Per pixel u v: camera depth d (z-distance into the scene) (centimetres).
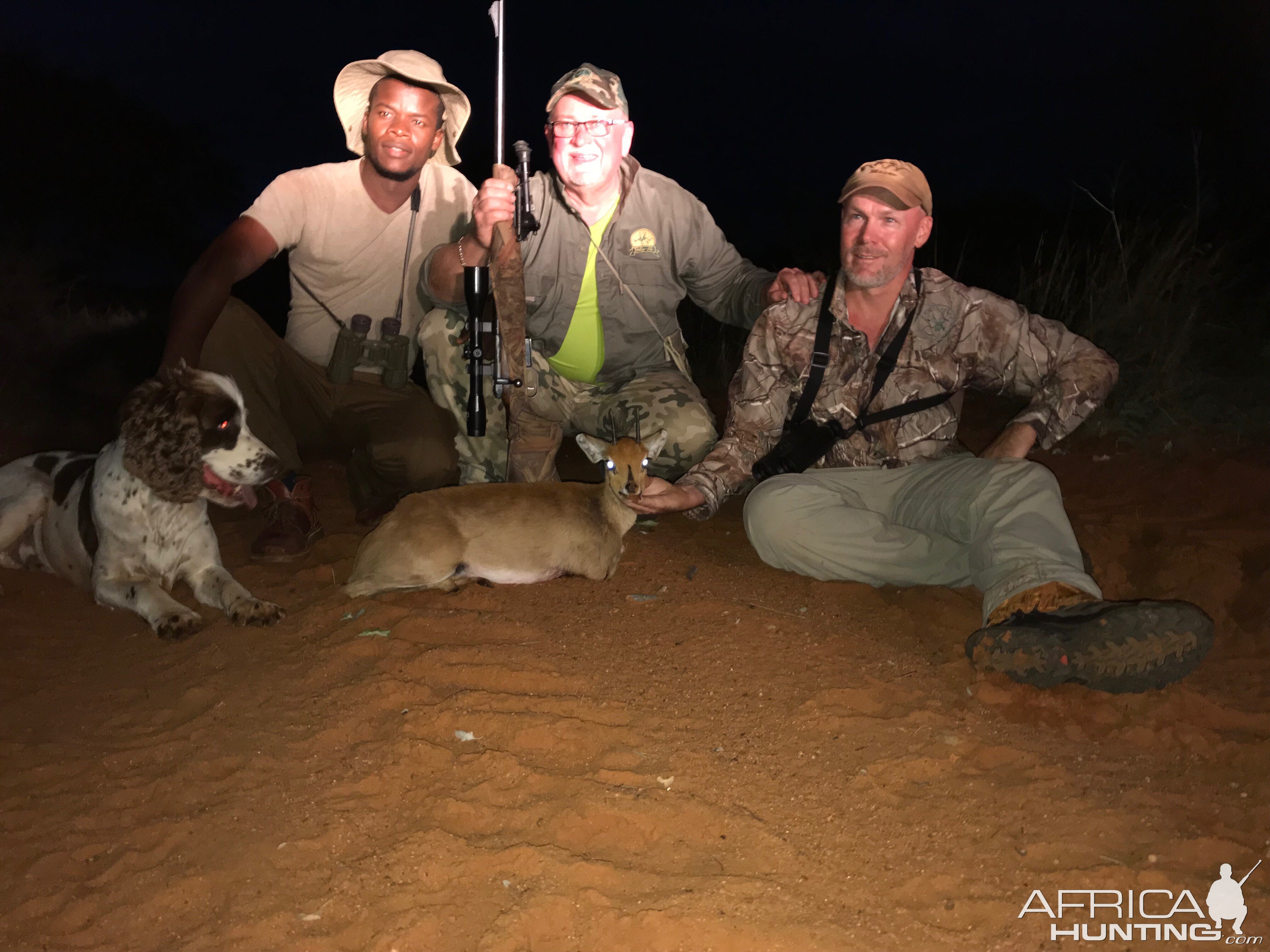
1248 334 301
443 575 177
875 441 180
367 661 153
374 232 208
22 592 189
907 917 101
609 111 181
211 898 105
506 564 179
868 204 161
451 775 123
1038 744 132
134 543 178
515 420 192
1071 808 117
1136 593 180
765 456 186
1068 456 256
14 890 108
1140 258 329
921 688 146
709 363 382
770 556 186
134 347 390
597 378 216
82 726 140
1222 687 149
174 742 134
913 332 172
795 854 110
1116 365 168
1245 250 396
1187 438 255
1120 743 133
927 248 499
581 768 125
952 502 164
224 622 173
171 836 114
